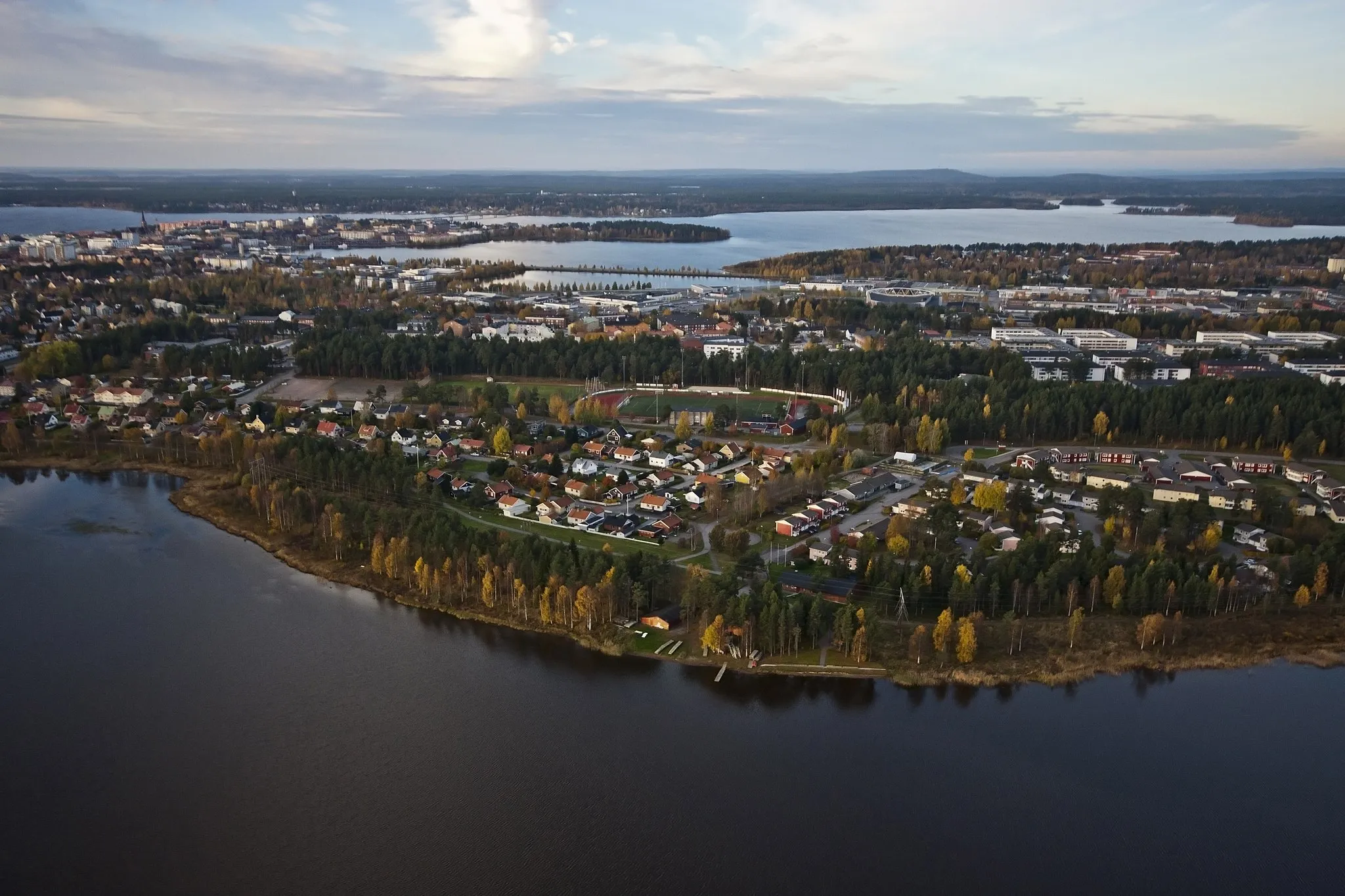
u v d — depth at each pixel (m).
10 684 178.50
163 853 136.62
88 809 145.50
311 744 161.50
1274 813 148.12
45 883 130.88
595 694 177.25
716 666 186.25
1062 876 135.25
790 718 170.50
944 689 179.38
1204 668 185.25
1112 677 182.75
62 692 176.25
